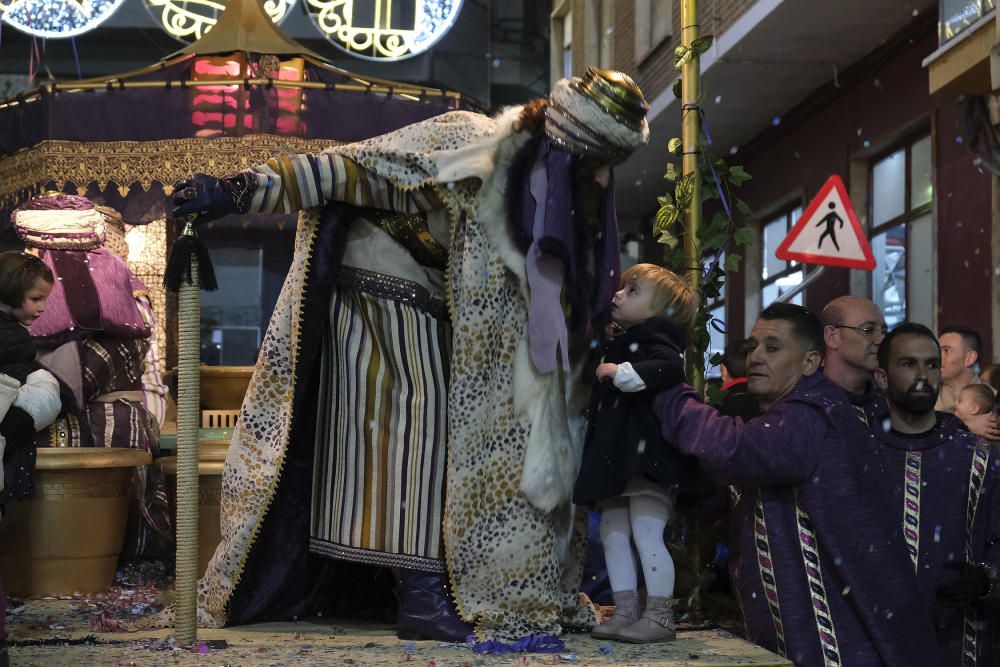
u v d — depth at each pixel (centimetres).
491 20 2319
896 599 340
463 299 344
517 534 343
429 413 356
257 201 340
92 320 504
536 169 350
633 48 1642
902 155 1143
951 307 983
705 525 418
